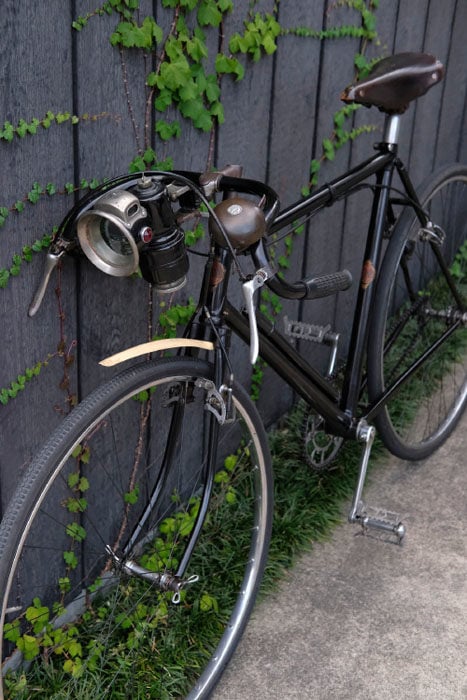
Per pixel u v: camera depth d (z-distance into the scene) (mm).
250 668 2105
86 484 2047
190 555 1827
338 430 2365
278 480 2686
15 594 1961
